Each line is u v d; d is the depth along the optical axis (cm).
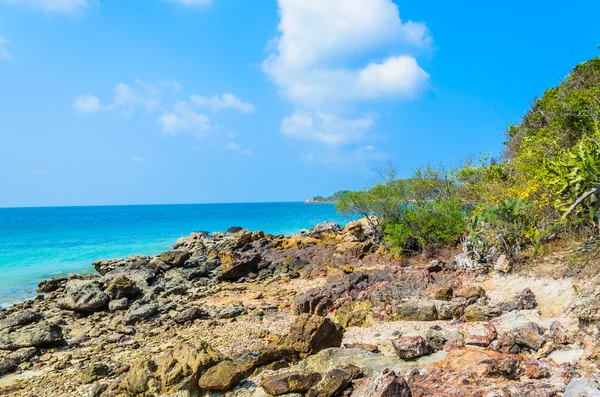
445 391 619
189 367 796
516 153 2205
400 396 595
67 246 4109
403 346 824
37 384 1000
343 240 2916
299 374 728
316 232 3319
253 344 1177
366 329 1172
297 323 937
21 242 4462
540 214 1441
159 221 8406
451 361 718
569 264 1177
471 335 818
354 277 1694
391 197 2458
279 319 1456
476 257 1611
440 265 1695
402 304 1252
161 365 823
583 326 781
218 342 1220
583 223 1323
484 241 1577
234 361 914
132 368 823
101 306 1714
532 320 949
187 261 2548
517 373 654
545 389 587
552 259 1291
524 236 1451
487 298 1223
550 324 873
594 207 1204
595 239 1192
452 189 2366
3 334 1366
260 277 2228
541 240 1430
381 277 1700
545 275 1212
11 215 13625
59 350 1277
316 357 874
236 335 1285
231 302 1741
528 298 1077
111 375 1021
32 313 1523
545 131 1866
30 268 2933
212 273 2364
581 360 691
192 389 780
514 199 1524
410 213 2128
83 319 1630
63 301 1692
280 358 896
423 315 1202
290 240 2970
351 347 958
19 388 981
